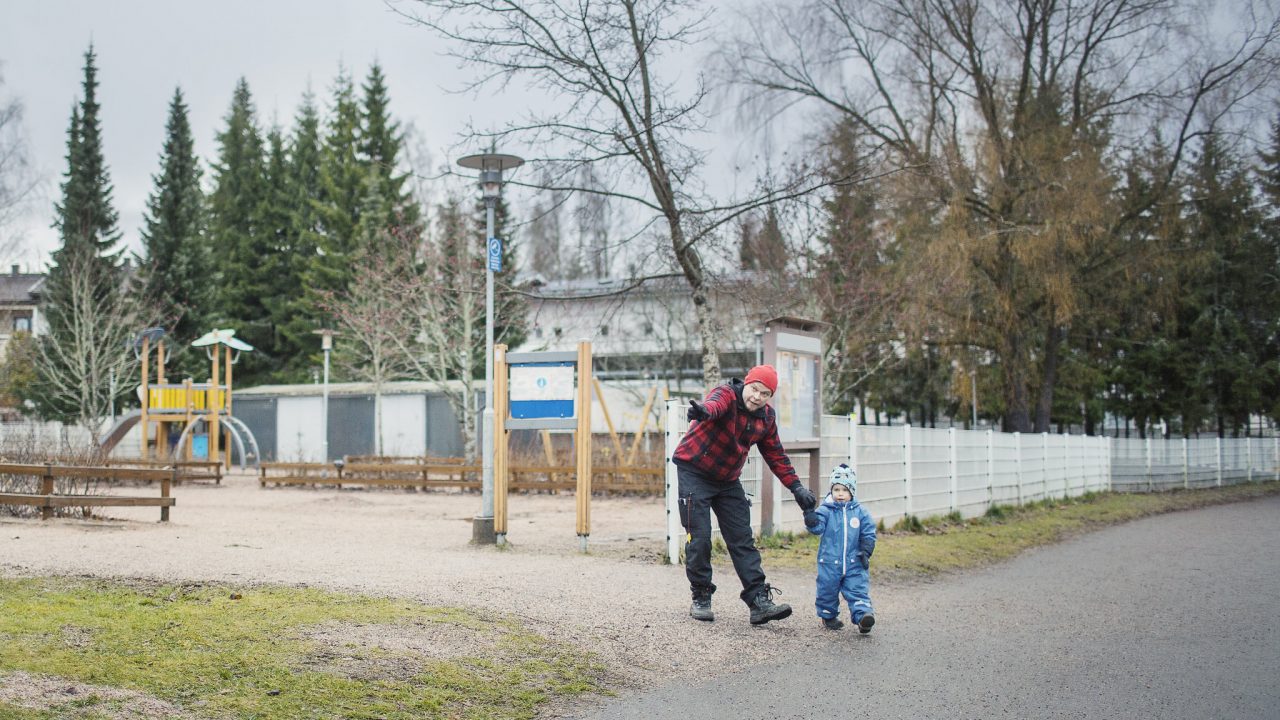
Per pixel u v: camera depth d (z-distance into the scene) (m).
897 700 5.97
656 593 8.99
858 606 7.73
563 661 6.53
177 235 52.28
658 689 6.14
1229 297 43.12
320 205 57.28
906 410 39.97
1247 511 24.64
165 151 53.00
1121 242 30.77
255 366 59.88
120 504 14.00
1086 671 6.77
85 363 42.19
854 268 27.72
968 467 19.00
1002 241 28.19
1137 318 33.09
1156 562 13.31
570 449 29.58
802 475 13.55
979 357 31.25
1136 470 30.72
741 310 28.67
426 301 33.44
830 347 26.67
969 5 28.84
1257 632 8.27
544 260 22.44
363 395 41.19
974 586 10.77
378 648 6.33
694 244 19.20
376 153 57.75
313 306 57.59
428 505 21.41
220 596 7.54
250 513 17.94
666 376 33.53
